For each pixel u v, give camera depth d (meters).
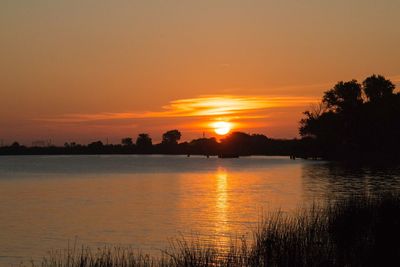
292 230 24.53
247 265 21.11
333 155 171.62
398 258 22.05
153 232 38.09
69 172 141.38
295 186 80.75
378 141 156.12
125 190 78.88
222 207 53.31
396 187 73.38
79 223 43.62
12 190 80.19
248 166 179.75
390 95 154.00
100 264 22.41
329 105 161.12
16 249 32.81
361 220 28.28
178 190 77.94
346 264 21.42
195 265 20.88
